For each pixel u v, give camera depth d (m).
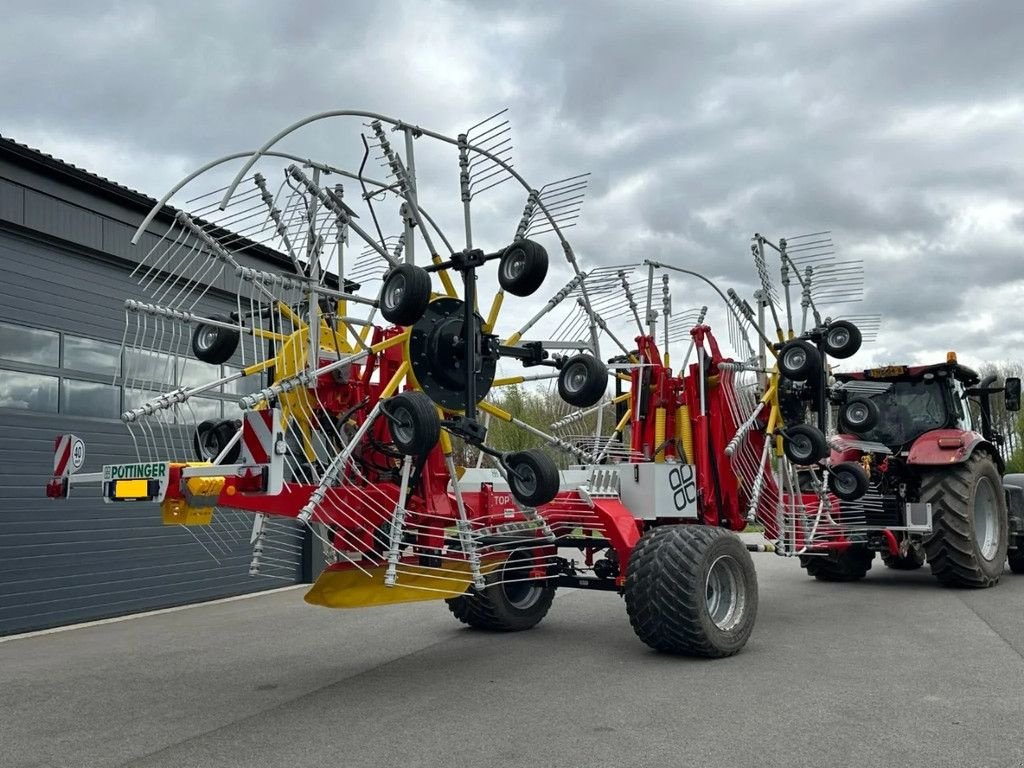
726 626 5.80
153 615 9.10
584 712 4.52
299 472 5.03
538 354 5.87
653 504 6.10
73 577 8.74
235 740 4.20
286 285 5.17
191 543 10.02
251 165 4.71
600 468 6.32
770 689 4.91
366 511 5.10
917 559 9.44
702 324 7.13
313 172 5.21
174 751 4.05
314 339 4.97
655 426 7.01
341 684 5.34
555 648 6.30
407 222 5.37
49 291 8.80
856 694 4.76
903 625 6.89
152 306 5.09
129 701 5.07
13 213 8.34
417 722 4.41
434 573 5.34
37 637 7.87
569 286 6.14
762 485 7.14
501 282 5.05
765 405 7.25
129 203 9.47
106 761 3.94
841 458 9.06
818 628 6.81
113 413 9.41
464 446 6.56
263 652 6.50
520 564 6.38
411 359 5.13
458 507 5.31
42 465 8.55
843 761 3.69
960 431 9.18
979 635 6.39
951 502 8.72
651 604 5.56
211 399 9.77
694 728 4.19
